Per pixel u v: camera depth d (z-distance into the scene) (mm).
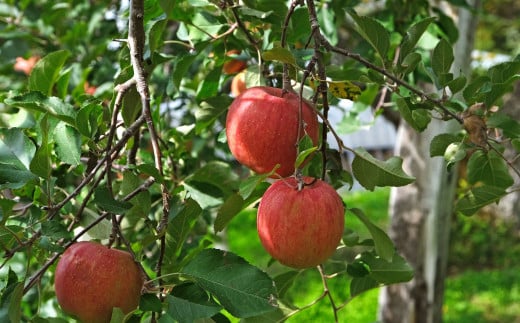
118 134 1454
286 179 1154
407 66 1277
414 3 1678
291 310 1305
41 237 1183
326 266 1385
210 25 1449
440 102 1273
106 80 1812
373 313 3771
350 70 1420
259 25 1450
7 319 1164
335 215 1128
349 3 1626
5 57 1881
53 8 1912
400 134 2348
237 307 1126
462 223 5453
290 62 1169
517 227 5543
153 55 1398
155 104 1524
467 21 2041
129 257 1169
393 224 2396
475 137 1266
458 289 4418
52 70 1371
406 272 1322
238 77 1550
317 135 1177
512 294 4277
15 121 1365
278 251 1134
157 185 1503
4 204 1166
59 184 1377
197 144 1730
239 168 1910
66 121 1215
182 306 1133
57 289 1164
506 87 1257
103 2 2002
